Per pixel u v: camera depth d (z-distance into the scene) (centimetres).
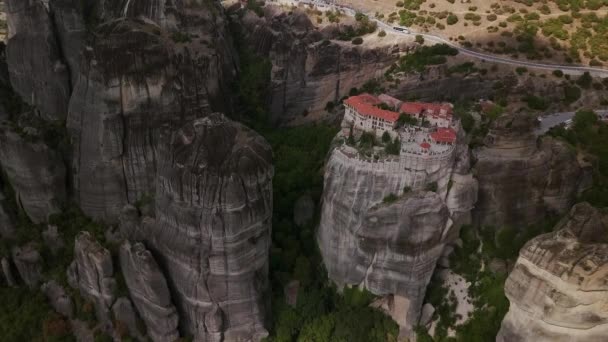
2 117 8612
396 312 7375
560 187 7400
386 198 6906
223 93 9319
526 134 7131
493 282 7231
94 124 7419
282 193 8669
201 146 5969
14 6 8150
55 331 6994
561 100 9488
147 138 7644
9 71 8806
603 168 7931
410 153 6762
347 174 7119
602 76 9850
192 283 6366
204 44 8862
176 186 6016
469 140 7656
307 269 7525
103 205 7781
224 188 5853
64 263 7462
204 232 6084
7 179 8012
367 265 7119
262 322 6950
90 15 8831
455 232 7300
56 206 7856
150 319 6719
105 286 6756
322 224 7662
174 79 7850
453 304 7394
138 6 8819
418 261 6862
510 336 5291
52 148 7800
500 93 9625
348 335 7231
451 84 9850
